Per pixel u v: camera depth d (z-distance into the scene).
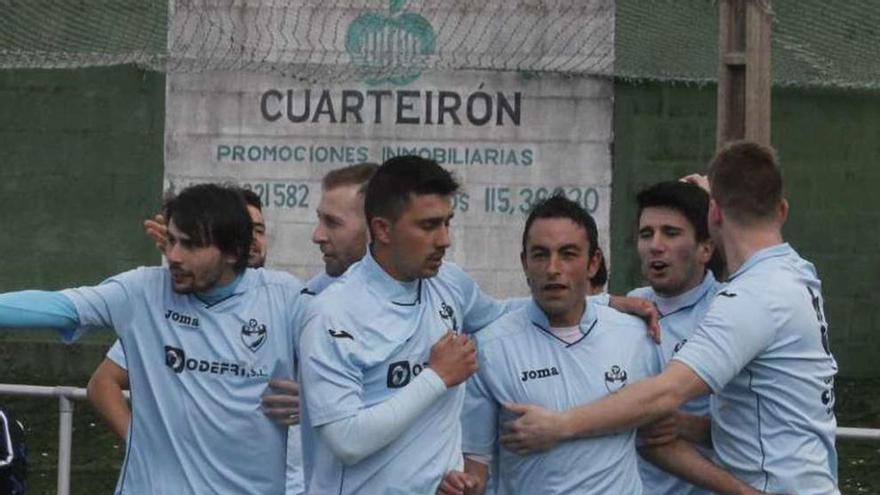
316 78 18.75
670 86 25.25
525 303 9.40
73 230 25.94
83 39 22.12
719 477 8.84
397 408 8.29
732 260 8.91
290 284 9.27
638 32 21.55
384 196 8.47
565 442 8.75
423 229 8.44
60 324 9.10
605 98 18.55
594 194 18.61
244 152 18.88
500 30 18.56
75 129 25.88
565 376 8.88
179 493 9.02
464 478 8.52
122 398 10.40
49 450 20.30
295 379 9.22
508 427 8.72
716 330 8.56
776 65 21.64
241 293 9.12
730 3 13.90
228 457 9.06
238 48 18.80
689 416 9.18
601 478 8.78
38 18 22.17
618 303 9.34
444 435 8.59
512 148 18.62
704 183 10.39
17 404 22.77
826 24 20.67
